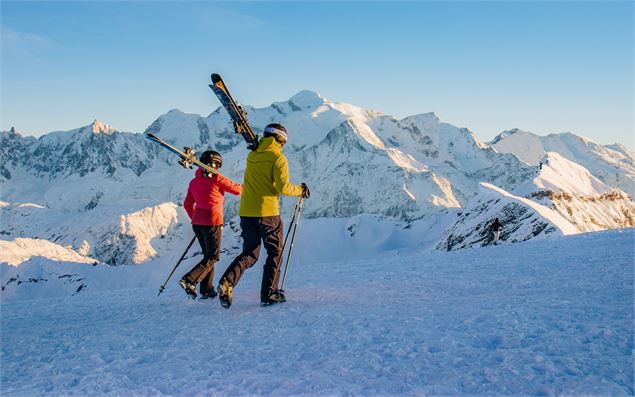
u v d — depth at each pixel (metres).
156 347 5.93
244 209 7.85
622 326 5.16
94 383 4.66
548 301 6.67
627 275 8.09
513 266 10.38
